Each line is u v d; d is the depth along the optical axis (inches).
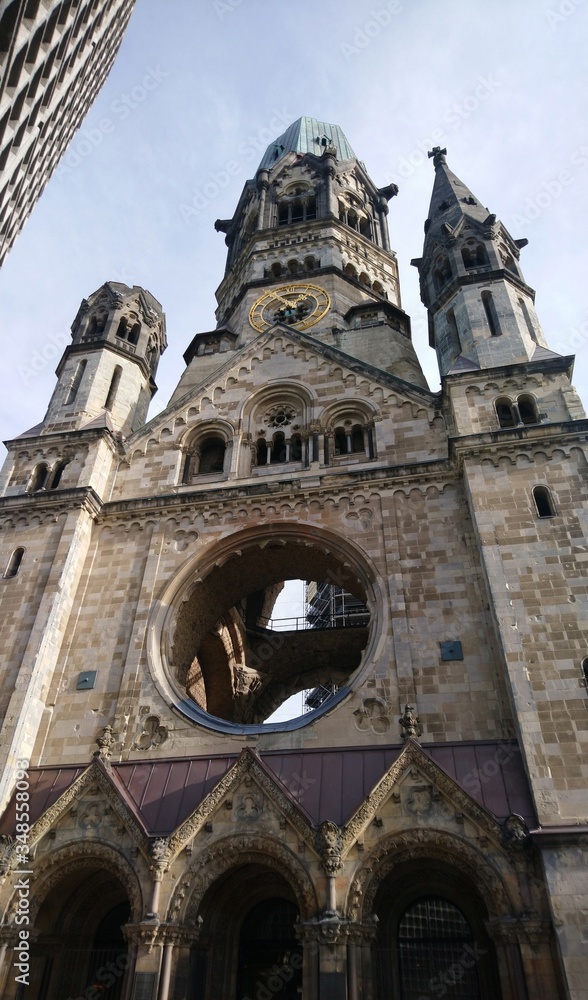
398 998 907.4
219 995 953.5
